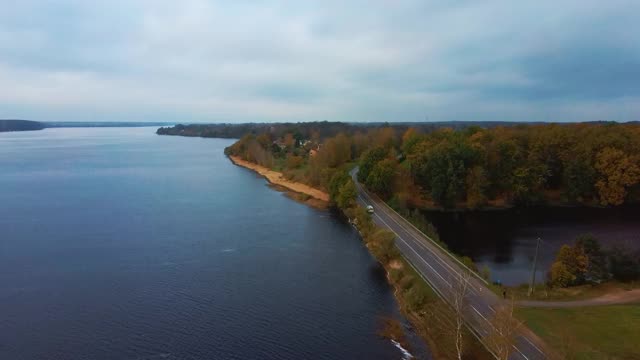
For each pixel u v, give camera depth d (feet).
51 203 439.63
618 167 412.77
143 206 430.20
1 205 428.56
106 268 264.31
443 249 273.13
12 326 197.16
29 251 293.23
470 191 417.49
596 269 219.00
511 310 163.73
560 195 443.73
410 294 206.49
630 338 157.58
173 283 243.60
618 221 371.35
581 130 493.36
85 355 175.94
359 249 301.84
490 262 273.54
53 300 222.28
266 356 175.32
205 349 180.14
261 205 442.50
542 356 151.02
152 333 191.93
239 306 216.95
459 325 163.84
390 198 427.33
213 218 385.29
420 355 173.78
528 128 568.00
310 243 315.17
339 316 206.59
